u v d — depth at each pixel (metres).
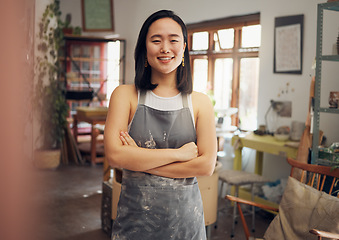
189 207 1.57
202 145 1.59
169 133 1.54
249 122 5.89
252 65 5.81
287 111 4.93
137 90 1.58
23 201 0.22
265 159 5.12
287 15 4.89
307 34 4.65
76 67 8.59
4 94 0.21
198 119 1.62
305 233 2.44
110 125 1.53
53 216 4.29
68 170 6.52
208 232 3.59
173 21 1.47
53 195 5.03
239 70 6.04
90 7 8.99
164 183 1.52
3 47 0.21
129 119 1.58
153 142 1.54
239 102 6.05
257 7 5.36
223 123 5.83
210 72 6.62
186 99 1.59
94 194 5.24
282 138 4.52
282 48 4.95
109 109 1.57
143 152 1.46
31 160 0.27
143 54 1.56
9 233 0.21
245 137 4.79
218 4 6.16
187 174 1.52
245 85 5.95
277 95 5.05
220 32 6.32
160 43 1.46
